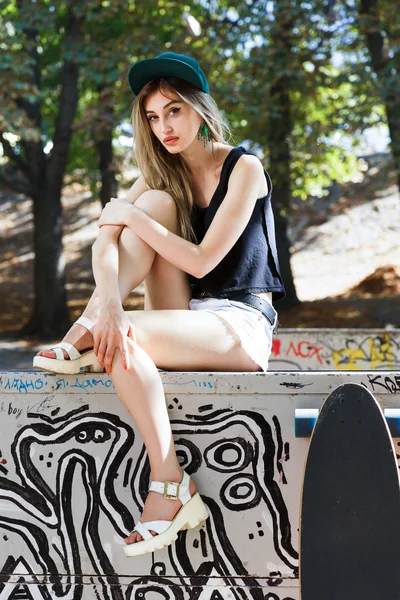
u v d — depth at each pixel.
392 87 11.96
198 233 2.65
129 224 2.42
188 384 2.27
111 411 2.30
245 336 2.45
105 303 2.29
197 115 2.57
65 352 2.29
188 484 2.20
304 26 12.66
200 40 12.84
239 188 2.50
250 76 13.07
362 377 2.22
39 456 2.32
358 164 17.66
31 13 12.56
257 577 2.25
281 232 15.30
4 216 24.98
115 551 2.29
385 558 1.98
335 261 20.03
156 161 2.62
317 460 2.07
